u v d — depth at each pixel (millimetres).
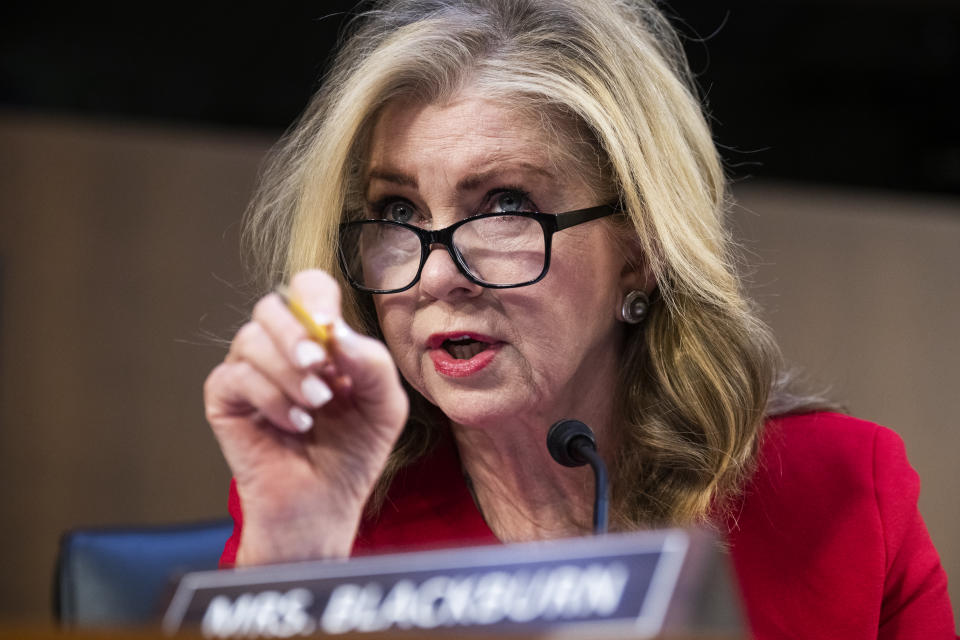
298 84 6488
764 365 2484
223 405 1687
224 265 5984
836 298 6262
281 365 1584
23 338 5816
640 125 2312
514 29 2314
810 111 6688
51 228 5883
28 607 5699
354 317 2463
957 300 6305
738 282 2553
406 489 2602
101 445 5832
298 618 1161
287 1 6398
